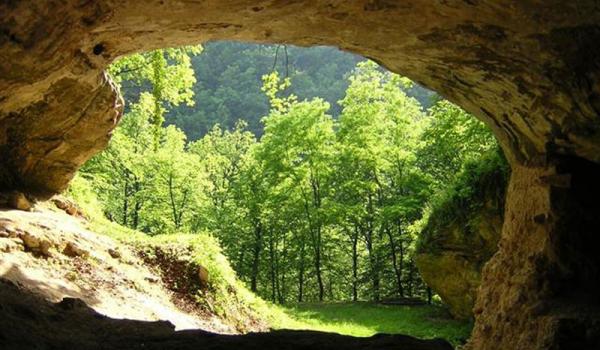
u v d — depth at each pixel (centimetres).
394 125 3316
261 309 1638
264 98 8394
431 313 2459
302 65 8956
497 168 1797
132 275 1235
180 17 659
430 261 2000
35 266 955
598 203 849
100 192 3394
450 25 689
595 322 736
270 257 3831
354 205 3475
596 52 639
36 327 617
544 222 873
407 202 3122
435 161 3266
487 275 1069
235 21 695
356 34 761
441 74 897
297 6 648
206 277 1455
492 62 768
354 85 3322
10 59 588
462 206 1917
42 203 1320
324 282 4206
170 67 2119
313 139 3397
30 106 1177
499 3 612
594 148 778
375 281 3556
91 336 669
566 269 834
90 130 1308
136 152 3697
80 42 652
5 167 1253
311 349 664
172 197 3719
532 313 831
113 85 1274
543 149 879
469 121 2281
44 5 538
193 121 7725
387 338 731
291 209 3600
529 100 809
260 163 3547
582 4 577
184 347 637
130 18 639
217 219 3912
